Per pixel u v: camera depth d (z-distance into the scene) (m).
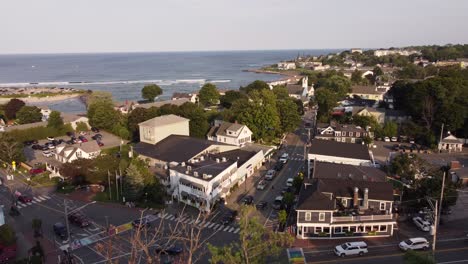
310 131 109.19
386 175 59.78
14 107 126.31
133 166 61.19
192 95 159.75
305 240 47.91
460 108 91.06
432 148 87.94
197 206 57.94
